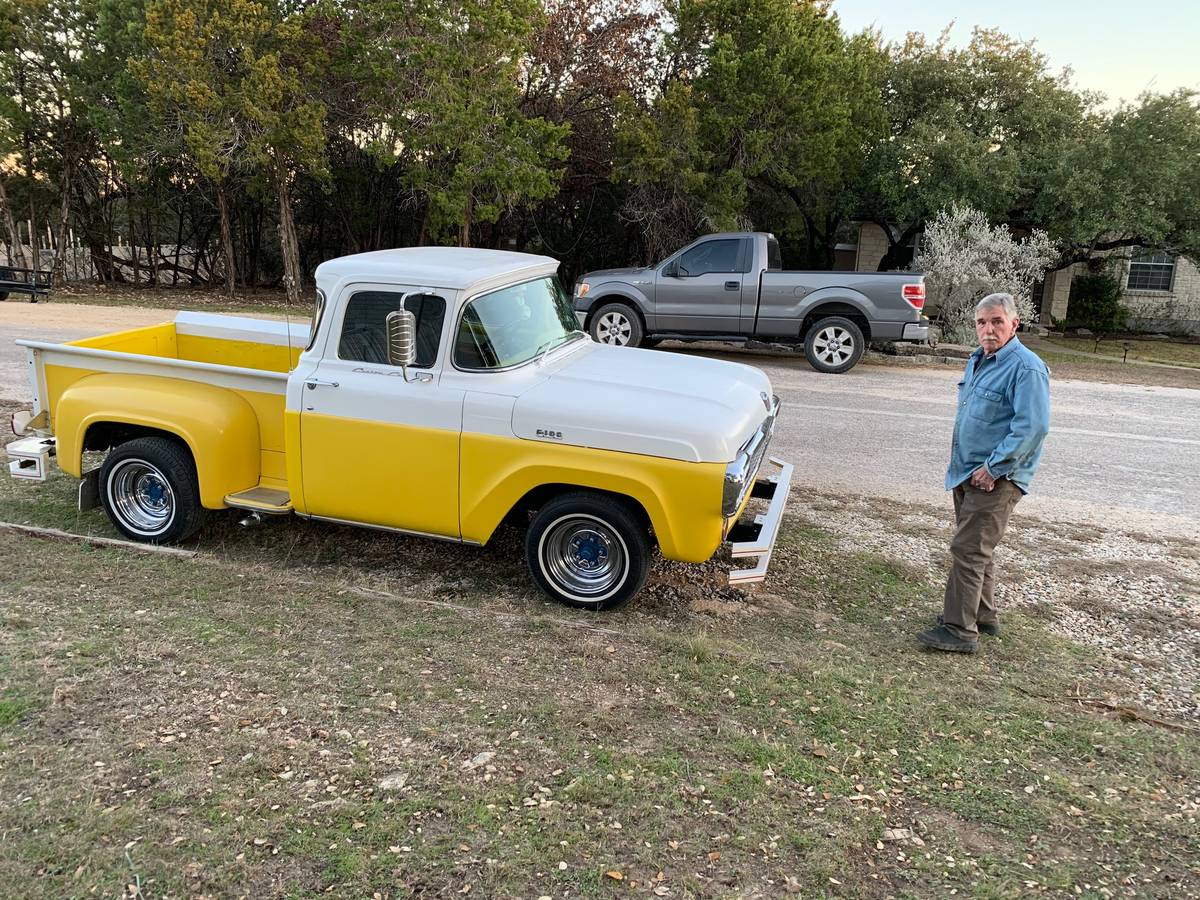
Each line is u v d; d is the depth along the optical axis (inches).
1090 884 118.3
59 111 1041.5
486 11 795.4
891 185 885.2
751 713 157.3
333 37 941.8
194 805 124.6
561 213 1185.4
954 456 187.8
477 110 800.3
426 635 182.1
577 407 189.6
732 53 819.4
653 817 127.1
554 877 114.1
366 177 1150.3
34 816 120.7
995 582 206.1
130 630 176.1
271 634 178.5
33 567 204.4
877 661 182.1
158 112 866.8
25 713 144.6
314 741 141.6
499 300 204.8
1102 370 663.1
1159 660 189.2
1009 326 177.0
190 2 823.1
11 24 954.7
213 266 1326.3
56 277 1104.2
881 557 240.2
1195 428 426.0
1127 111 870.4
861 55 876.0
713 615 201.5
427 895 109.9
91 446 231.5
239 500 213.6
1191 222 900.0
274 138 871.7
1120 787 141.5
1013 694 171.0
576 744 144.6
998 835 128.1
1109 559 246.1
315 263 1337.4
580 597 200.4
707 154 842.2
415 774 134.3
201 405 211.8
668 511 186.1
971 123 906.1
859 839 125.1
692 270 550.9
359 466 203.8
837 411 433.4
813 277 534.0
